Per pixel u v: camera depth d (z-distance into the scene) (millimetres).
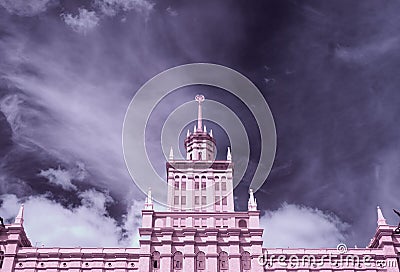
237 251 75312
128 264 75062
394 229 76250
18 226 76125
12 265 73188
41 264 74438
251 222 78250
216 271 73750
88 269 74438
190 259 74438
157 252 75812
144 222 78062
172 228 77062
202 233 77312
